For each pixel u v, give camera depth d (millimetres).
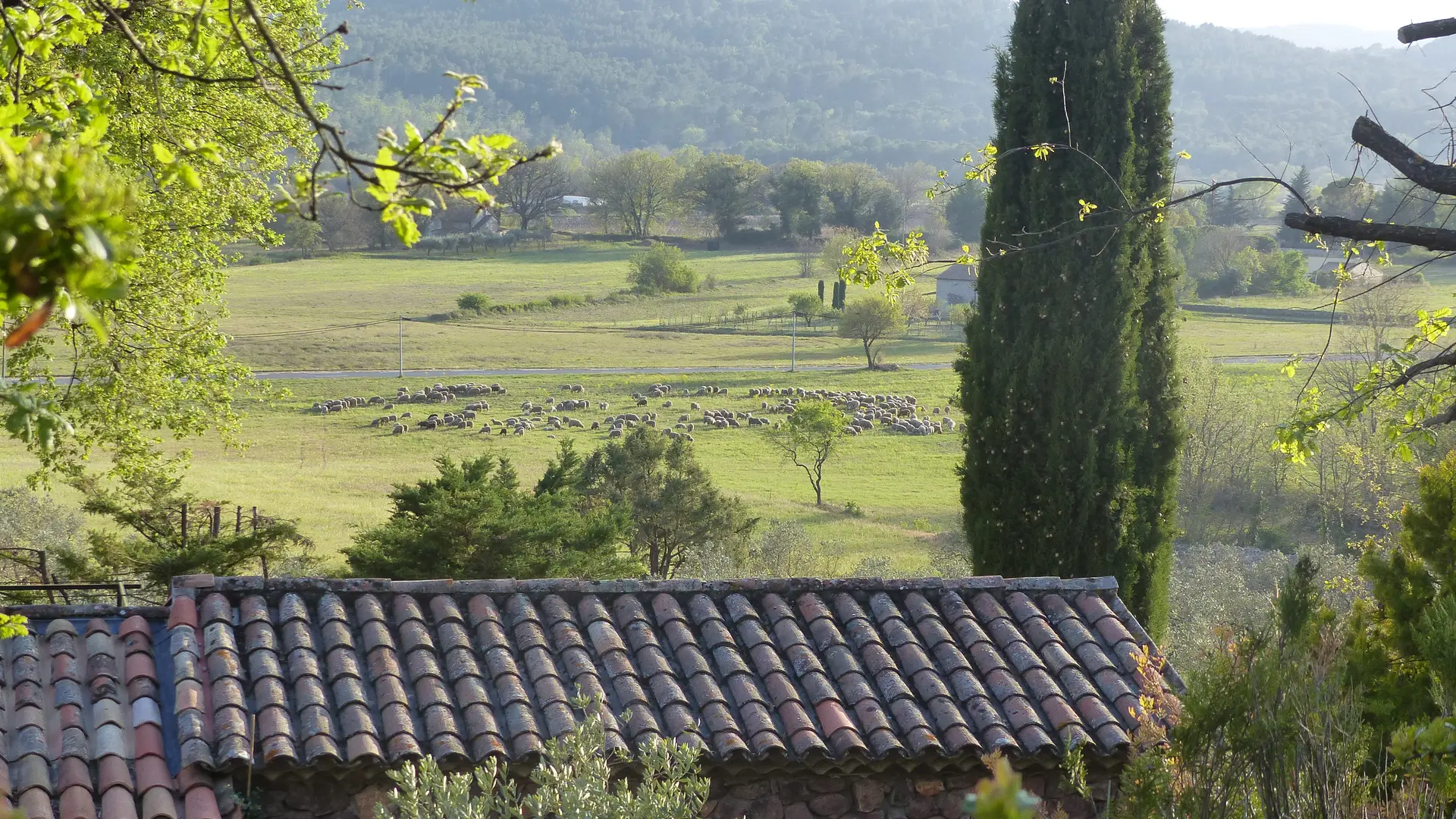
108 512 20156
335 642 7266
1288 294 112188
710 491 34594
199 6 5246
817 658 7703
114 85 13828
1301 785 4930
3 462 45000
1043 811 7328
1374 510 40781
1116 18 12188
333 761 6422
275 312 107688
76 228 1765
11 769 6109
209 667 6941
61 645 7051
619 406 76062
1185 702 5043
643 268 131000
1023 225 12492
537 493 25812
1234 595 26609
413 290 125812
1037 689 7629
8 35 5145
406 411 71750
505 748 6723
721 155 185125
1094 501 12312
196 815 6086
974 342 12820
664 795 5160
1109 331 12172
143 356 18078
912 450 66000
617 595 8062
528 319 111625
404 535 20328
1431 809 5137
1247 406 49969
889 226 179750
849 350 99562
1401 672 8898
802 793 7105
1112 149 12156
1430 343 7840
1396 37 6465
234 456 57375
